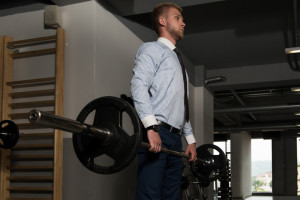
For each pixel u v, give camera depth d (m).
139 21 4.41
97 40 3.45
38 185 3.33
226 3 4.29
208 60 6.53
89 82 3.36
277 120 13.45
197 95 6.68
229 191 10.92
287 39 5.46
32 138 3.43
